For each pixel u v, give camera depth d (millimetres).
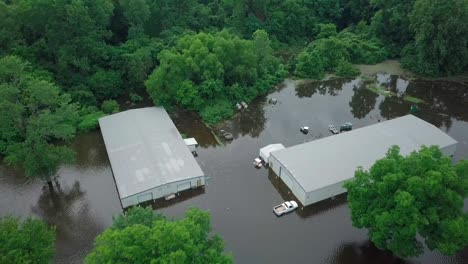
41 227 34719
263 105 74375
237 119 69500
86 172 55594
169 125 61688
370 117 70062
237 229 45156
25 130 49312
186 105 70938
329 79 85250
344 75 86062
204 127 66938
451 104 74062
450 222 33562
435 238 35469
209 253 30859
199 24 95188
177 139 57938
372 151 53281
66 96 49938
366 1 104188
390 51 94812
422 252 36969
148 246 28453
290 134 64625
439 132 57094
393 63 92625
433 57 84250
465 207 47906
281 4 103562
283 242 43469
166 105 69938
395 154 39406
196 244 31359
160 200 49594
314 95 78625
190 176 50281
